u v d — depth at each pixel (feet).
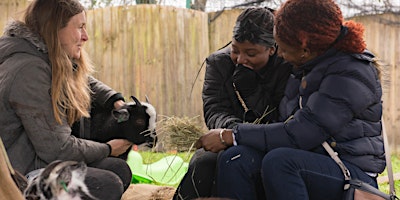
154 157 24.44
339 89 12.00
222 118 14.28
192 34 35.60
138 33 34.96
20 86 12.67
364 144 12.26
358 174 12.19
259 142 12.59
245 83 14.14
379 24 36.22
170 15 35.09
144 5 34.88
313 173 11.96
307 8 12.25
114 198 12.91
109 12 34.78
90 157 13.64
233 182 12.54
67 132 13.21
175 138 14.44
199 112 36.06
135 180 21.43
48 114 12.85
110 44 34.88
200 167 13.89
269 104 14.34
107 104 16.53
